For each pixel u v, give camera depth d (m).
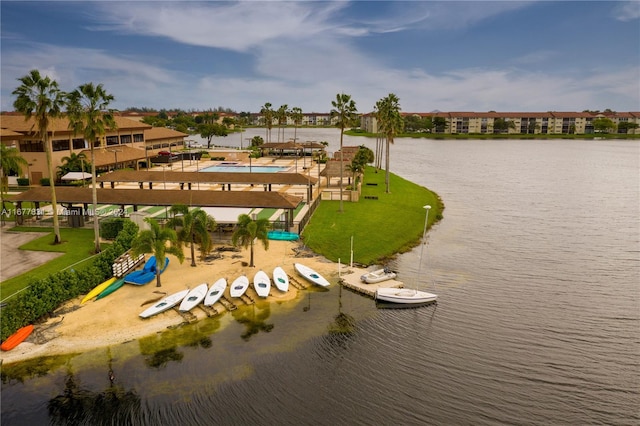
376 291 40.22
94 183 45.53
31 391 26.59
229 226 55.84
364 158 84.44
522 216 74.19
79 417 24.84
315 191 84.31
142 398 26.33
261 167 113.12
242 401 26.38
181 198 56.69
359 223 62.31
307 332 34.19
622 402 27.34
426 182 109.94
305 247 51.94
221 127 190.00
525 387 28.56
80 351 30.31
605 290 43.72
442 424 25.17
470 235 62.44
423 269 48.56
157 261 38.00
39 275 39.62
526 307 39.81
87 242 49.50
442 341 33.78
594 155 176.50
